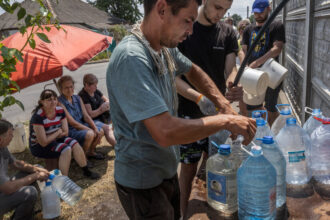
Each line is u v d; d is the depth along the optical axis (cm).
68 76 391
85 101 429
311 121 156
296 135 137
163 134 95
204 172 173
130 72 98
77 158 356
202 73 154
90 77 430
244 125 100
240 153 135
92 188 338
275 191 112
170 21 101
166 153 127
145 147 121
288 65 483
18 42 355
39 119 334
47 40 206
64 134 361
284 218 115
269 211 110
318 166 137
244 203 114
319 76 241
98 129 417
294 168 135
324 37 225
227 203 126
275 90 351
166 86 121
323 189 128
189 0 97
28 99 895
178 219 162
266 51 372
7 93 204
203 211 131
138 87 97
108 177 361
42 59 343
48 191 285
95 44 393
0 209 252
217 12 188
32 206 268
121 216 286
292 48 442
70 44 376
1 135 258
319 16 231
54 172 296
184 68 150
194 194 147
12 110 759
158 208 130
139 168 124
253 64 350
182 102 211
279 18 582
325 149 136
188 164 210
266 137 112
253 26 391
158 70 112
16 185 258
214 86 155
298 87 381
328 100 208
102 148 448
